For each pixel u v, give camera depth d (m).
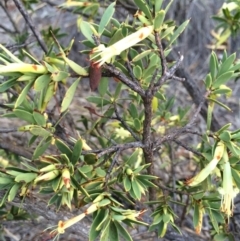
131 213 0.18
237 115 0.74
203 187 0.22
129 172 0.20
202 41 0.85
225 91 0.22
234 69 0.22
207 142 0.21
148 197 0.26
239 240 0.27
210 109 0.22
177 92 0.74
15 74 0.18
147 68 0.22
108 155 0.23
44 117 0.20
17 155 0.32
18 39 0.35
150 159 0.22
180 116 0.33
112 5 0.19
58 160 0.19
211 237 0.31
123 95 0.46
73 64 0.18
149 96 0.19
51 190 0.20
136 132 0.26
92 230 0.18
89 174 0.20
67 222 0.18
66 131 0.27
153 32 0.19
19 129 0.21
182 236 0.27
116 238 0.19
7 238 0.38
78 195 0.21
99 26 0.19
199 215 0.22
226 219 0.25
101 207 0.18
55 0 0.63
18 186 0.20
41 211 0.25
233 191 0.20
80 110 0.66
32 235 0.37
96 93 0.73
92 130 0.30
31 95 0.30
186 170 0.46
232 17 0.31
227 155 0.20
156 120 0.32
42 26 0.79
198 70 0.84
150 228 0.23
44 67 0.18
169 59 0.37
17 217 0.29
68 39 0.81
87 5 0.32
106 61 0.18
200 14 0.85
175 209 0.34
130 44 0.18
